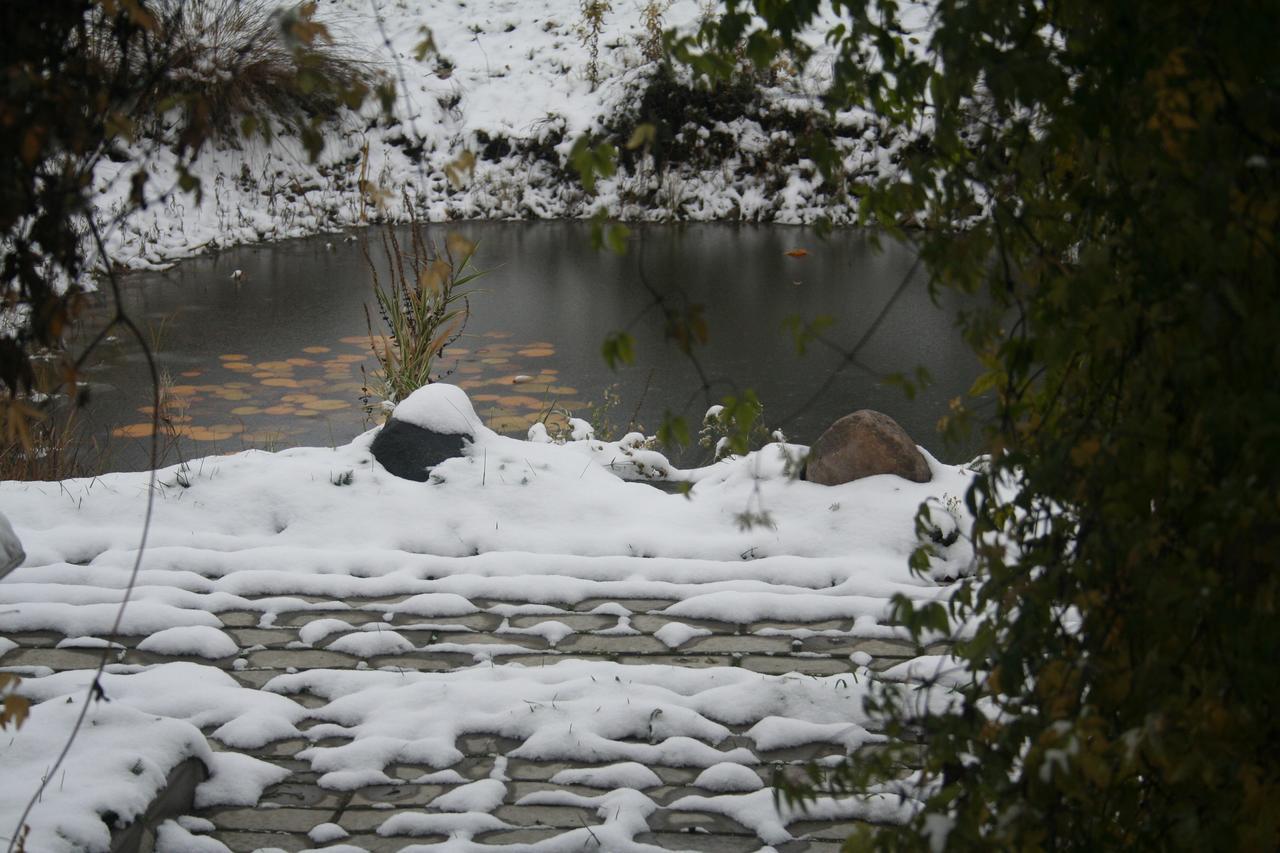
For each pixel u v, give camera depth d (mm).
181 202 13539
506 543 5008
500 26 17188
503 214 15227
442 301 7160
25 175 1767
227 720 3689
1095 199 1742
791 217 14859
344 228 14477
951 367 9203
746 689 3855
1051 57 1709
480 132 15680
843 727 3645
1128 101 1646
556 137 15570
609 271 12516
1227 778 1694
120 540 4918
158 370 9070
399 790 3359
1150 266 1626
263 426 7906
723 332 10234
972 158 1835
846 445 5375
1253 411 1464
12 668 3977
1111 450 1665
